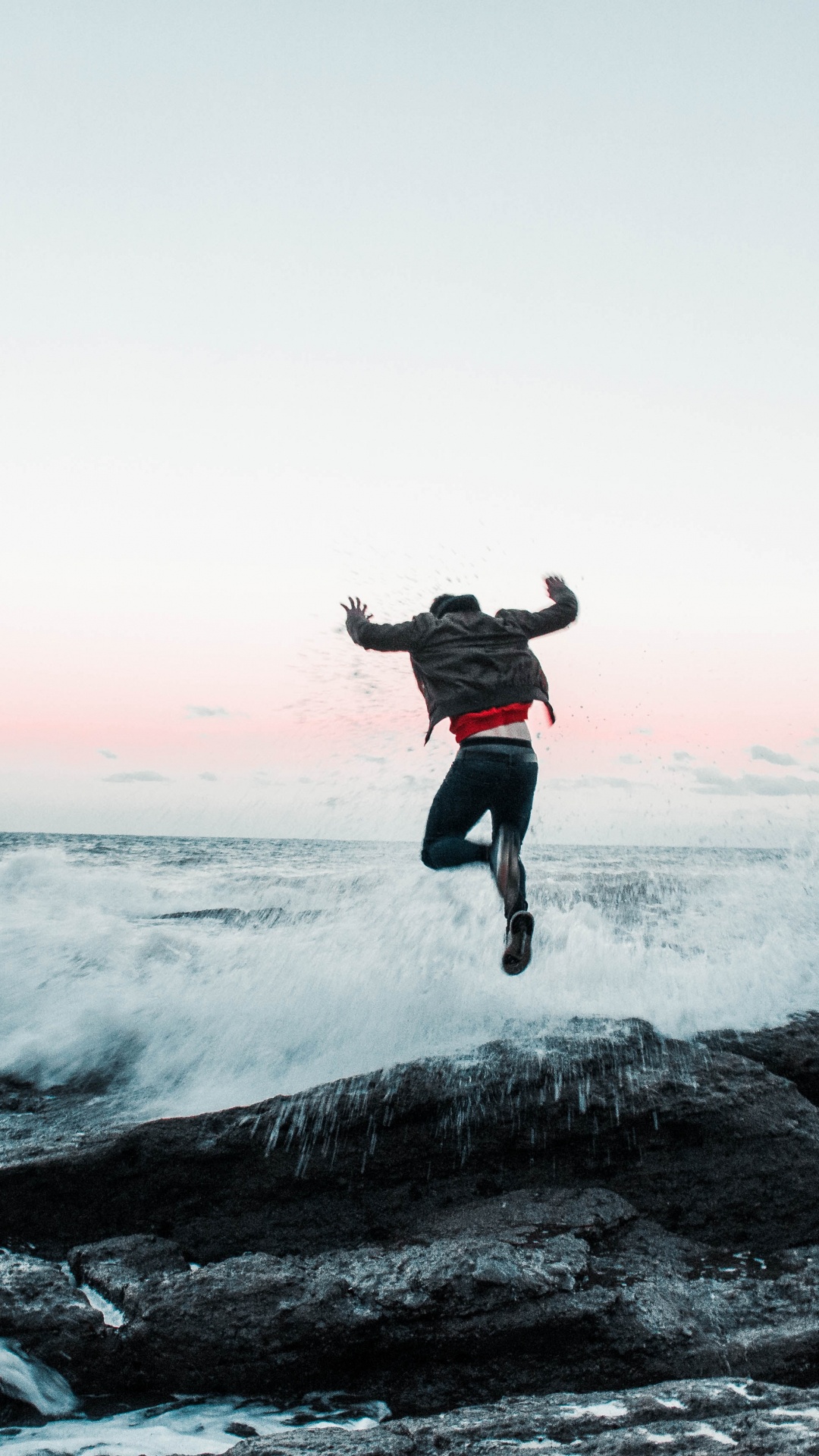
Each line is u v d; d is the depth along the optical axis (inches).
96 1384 105.3
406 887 298.2
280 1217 140.5
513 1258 116.2
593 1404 91.2
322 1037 186.7
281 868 790.5
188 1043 193.8
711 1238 135.3
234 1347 105.7
